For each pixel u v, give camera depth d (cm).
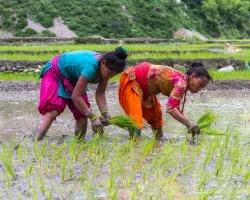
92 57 770
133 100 800
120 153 685
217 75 2173
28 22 7781
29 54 2695
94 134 878
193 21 9262
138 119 796
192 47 3431
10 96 1602
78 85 760
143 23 8388
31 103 1429
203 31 9262
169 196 515
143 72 801
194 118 1132
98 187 545
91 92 1759
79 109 770
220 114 1201
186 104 1420
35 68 2323
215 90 1831
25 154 693
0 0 8044
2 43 3866
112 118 781
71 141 757
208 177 595
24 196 514
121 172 606
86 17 8106
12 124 1032
